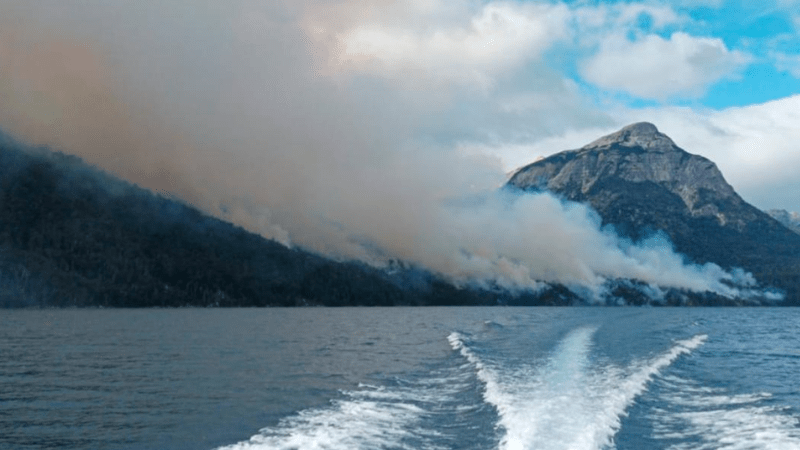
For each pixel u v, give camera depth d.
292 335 82.25
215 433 24.38
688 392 34.53
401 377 40.00
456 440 23.28
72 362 48.22
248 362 48.56
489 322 113.25
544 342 64.94
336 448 21.97
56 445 23.06
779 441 23.41
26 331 85.56
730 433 24.83
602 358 48.78
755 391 35.00
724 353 58.84
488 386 34.09
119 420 26.86
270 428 25.08
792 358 54.47
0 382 37.69
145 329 93.25
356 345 65.56
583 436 22.69
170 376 40.31
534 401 29.27
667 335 78.75
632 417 27.53
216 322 117.44
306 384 36.94
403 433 24.33
